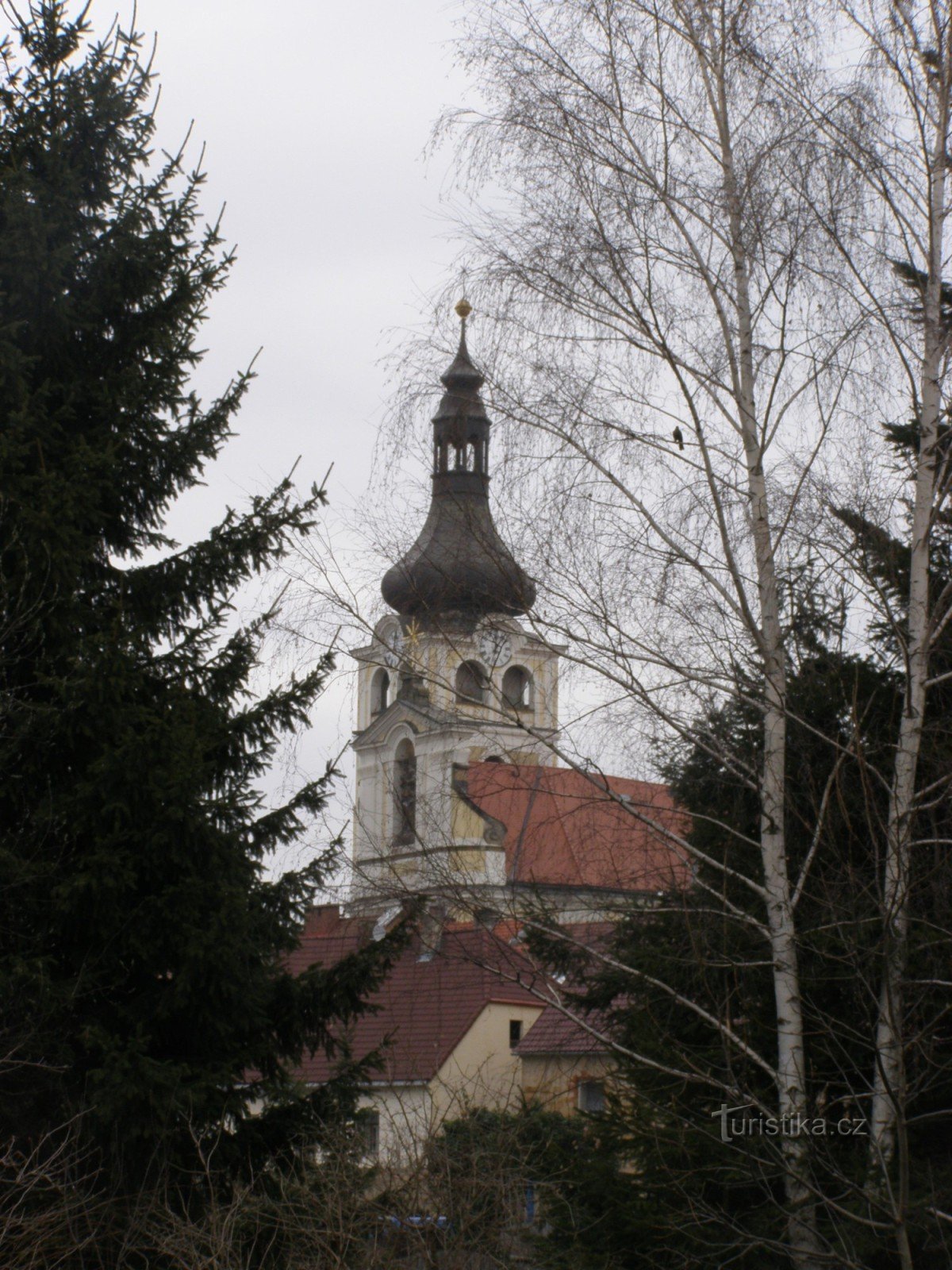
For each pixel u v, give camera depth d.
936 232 12.91
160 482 15.37
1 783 13.67
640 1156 13.38
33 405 14.26
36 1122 13.05
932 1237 11.41
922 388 13.01
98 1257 12.23
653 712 13.01
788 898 12.62
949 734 12.59
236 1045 13.87
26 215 14.02
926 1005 11.57
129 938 13.17
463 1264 12.20
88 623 14.11
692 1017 13.44
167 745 13.08
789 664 13.29
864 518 12.86
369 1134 14.55
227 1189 13.46
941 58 12.90
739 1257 11.63
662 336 13.13
